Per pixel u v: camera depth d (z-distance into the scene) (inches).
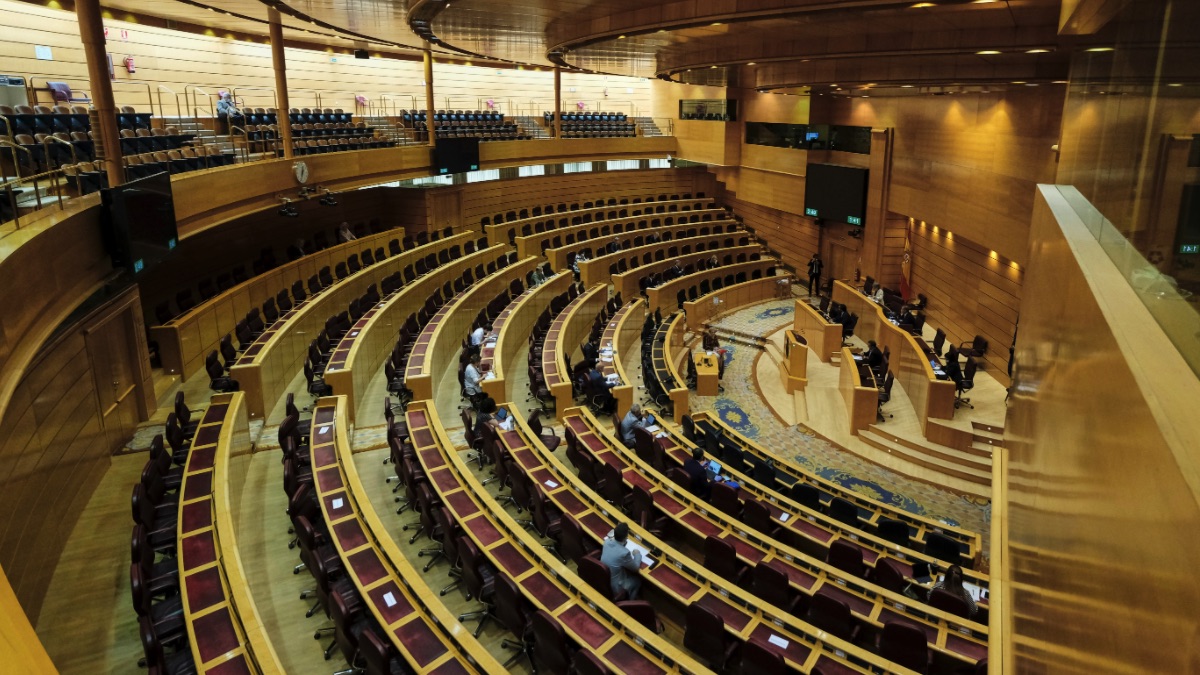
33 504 303.4
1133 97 139.4
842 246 968.9
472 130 1017.5
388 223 922.7
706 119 1127.0
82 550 333.7
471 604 312.7
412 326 633.6
